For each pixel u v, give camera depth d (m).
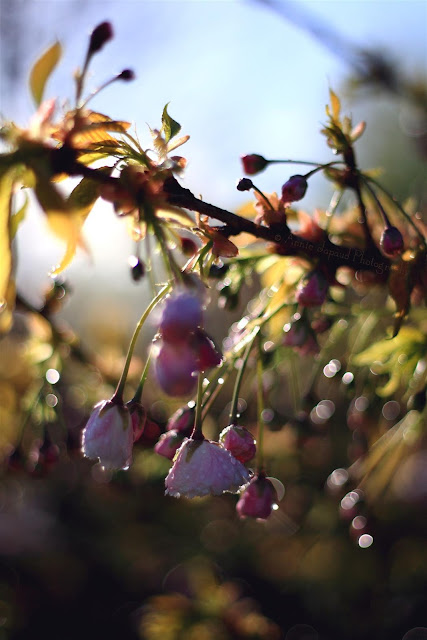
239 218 0.37
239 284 0.45
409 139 0.69
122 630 0.63
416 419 0.45
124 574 0.67
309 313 0.42
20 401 0.54
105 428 0.36
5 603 0.63
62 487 0.69
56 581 0.67
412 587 0.57
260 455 0.40
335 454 0.58
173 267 0.34
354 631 0.56
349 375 0.46
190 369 0.34
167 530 0.67
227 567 0.64
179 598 0.58
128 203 0.35
